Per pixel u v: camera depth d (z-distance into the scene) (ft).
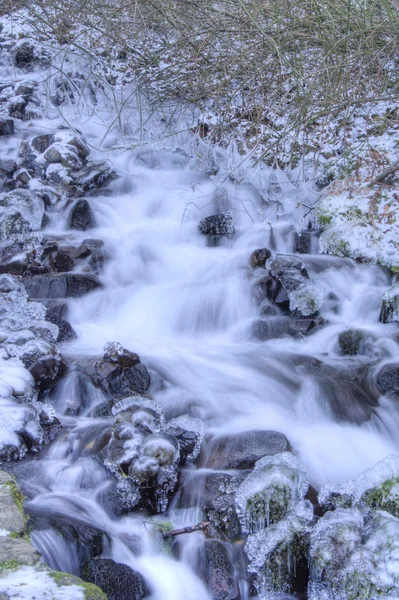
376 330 18.98
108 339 18.60
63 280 19.65
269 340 19.11
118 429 13.50
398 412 15.93
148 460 12.63
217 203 24.61
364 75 25.64
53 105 31.40
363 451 14.57
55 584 8.14
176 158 27.76
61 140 25.96
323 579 11.04
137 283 21.27
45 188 24.07
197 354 17.93
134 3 28.81
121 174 26.27
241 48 26.58
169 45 29.25
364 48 24.97
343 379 16.80
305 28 25.76
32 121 29.71
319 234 23.12
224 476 12.93
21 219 22.38
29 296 19.54
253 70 26.91
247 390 16.19
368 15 23.88
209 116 28.35
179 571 11.64
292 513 11.96
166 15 28.09
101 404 15.33
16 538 9.25
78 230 23.26
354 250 22.12
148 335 19.43
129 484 12.71
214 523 12.00
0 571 8.41
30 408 14.02
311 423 15.49
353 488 12.39
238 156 26.55
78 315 19.43
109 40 31.86
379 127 25.63
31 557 8.70
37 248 20.66
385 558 10.83
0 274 19.72
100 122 30.09
